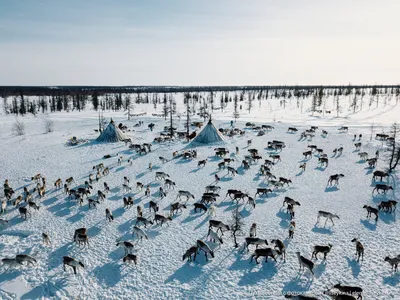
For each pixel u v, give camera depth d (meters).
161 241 21.58
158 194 30.75
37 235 22.47
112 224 24.14
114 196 30.19
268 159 44.44
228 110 134.00
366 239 21.47
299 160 43.69
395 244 20.78
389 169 37.53
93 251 20.36
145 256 19.77
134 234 22.50
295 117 104.38
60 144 55.88
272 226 23.48
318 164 41.56
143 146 49.66
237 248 20.58
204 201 28.23
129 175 37.16
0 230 23.23
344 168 39.47
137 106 161.25
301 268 18.27
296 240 21.41
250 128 73.25
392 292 15.98
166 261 19.20
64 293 16.27
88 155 47.47
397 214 25.58
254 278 17.42
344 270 18.00
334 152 47.03
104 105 153.00
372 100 145.75
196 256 19.70
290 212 25.02
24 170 39.28
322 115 108.62
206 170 39.12
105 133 58.06
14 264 18.22
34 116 111.62
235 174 37.34
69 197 29.53
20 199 28.28
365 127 77.38
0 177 36.56
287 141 57.75
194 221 24.56
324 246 18.80
